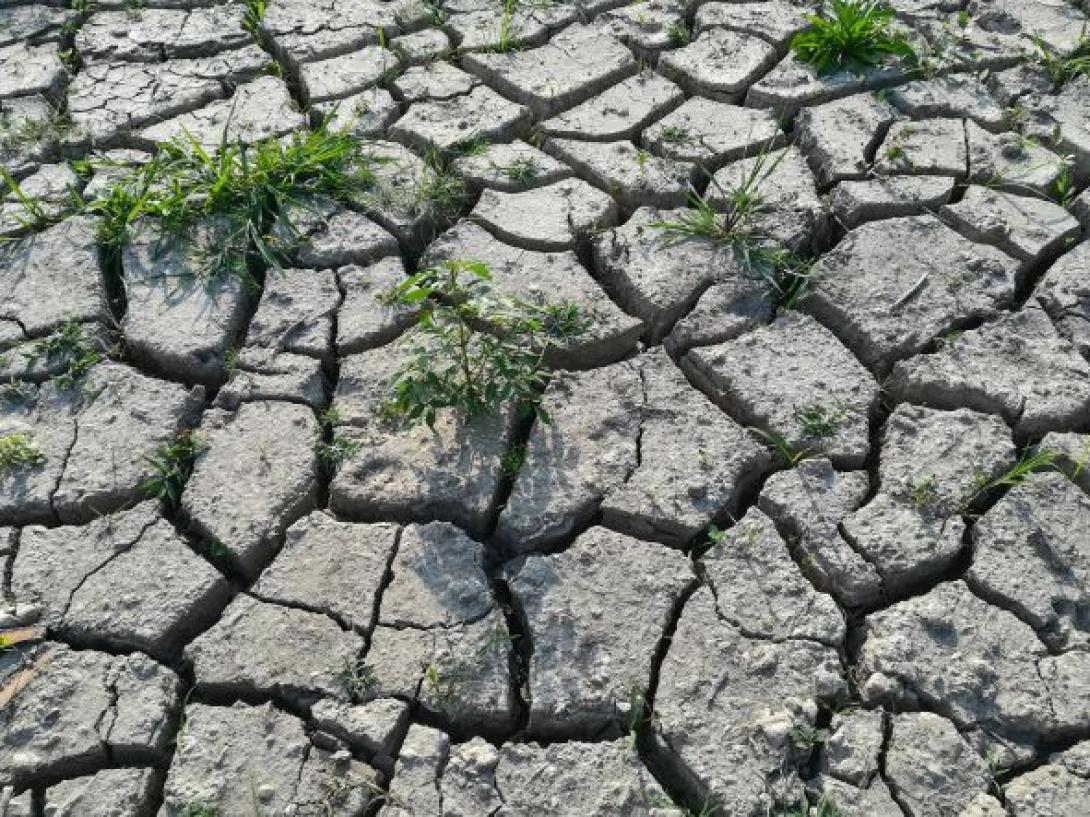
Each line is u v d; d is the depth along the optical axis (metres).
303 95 1.73
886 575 1.10
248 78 1.75
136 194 1.48
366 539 1.14
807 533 1.13
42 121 1.64
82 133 1.63
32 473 1.21
